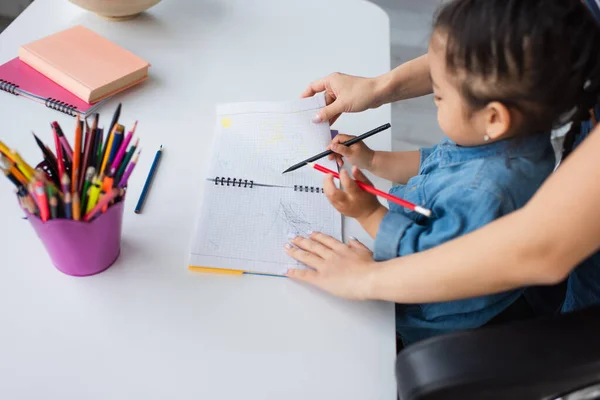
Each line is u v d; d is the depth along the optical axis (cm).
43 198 54
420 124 189
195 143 84
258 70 99
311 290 68
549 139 72
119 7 99
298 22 111
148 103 89
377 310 66
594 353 48
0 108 84
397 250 69
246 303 65
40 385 56
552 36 59
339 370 60
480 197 67
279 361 60
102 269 66
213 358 60
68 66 89
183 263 69
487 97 63
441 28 66
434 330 78
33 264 66
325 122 89
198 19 108
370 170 87
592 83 64
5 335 59
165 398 56
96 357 58
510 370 48
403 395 51
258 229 73
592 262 75
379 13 116
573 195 51
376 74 101
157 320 62
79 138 58
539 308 90
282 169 82
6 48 96
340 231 75
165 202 75
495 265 57
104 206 59
